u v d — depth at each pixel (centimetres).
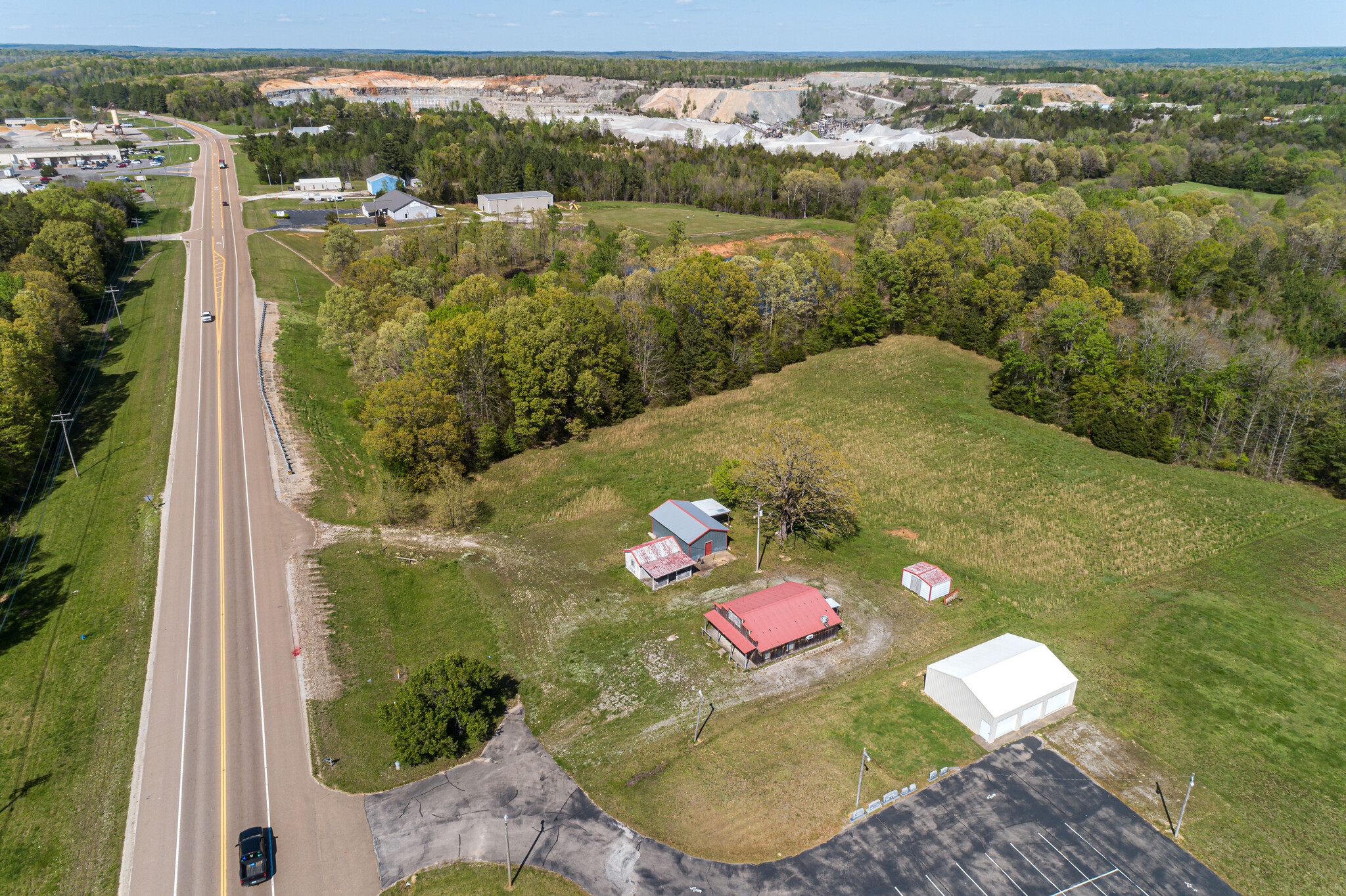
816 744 5194
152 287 13812
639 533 7875
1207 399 9531
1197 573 7081
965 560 7356
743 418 10638
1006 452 9550
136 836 4538
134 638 6106
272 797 4788
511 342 9525
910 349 13225
